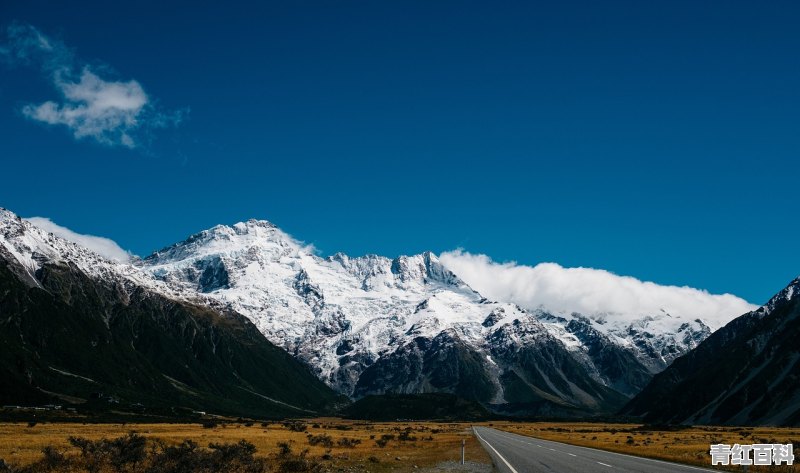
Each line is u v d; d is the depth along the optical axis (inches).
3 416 7081.7
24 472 1914.4
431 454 3105.3
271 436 4788.4
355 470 2240.4
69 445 3019.2
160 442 3122.5
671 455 2839.6
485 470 2185.0
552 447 3479.3
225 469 2026.3
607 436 5944.9
